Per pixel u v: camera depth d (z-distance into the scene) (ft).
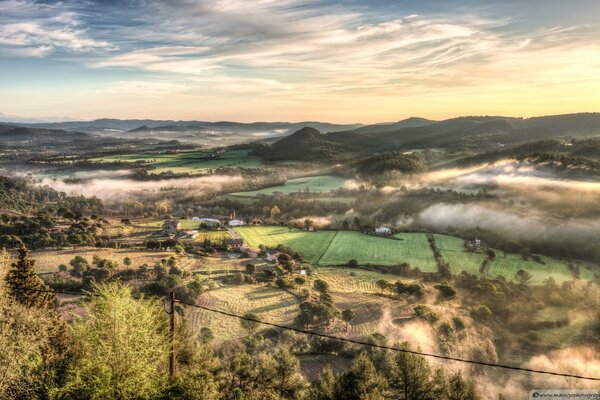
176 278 301.84
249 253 433.48
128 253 413.80
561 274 368.27
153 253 419.13
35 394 74.02
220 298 291.79
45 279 309.01
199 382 81.41
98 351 75.20
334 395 122.52
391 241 485.56
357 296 308.40
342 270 391.04
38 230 454.81
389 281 351.25
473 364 204.33
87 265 343.87
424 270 385.70
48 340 91.15
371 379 122.62
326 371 136.36
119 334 76.54
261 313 266.77
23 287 113.70
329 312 247.70
